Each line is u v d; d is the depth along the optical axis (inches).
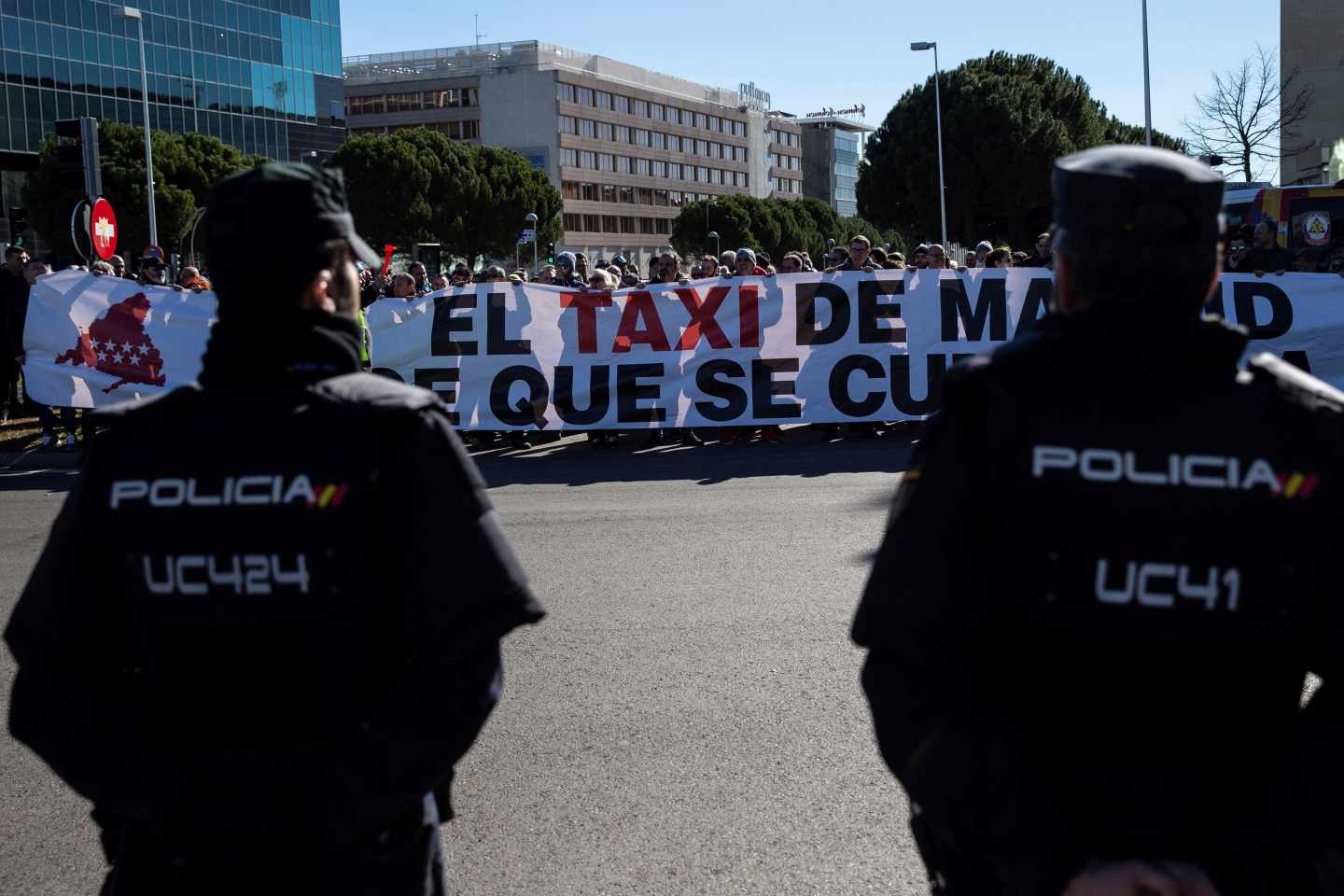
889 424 482.3
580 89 5044.3
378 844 62.1
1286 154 1587.1
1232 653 54.4
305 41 3481.8
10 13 2699.3
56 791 156.6
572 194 4992.6
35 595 64.8
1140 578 54.4
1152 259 56.1
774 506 322.0
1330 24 1724.9
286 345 64.5
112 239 547.8
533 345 453.4
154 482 63.7
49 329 453.1
